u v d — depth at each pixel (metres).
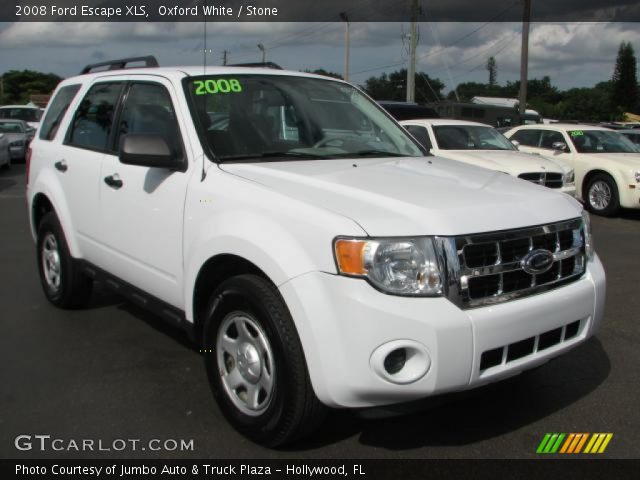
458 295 2.79
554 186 10.38
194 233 3.51
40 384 3.98
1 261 7.28
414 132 11.74
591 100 72.75
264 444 3.21
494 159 10.48
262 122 4.02
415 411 2.90
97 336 4.81
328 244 2.79
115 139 4.49
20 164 19.69
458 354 2.75
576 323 3.28
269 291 3.01
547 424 3.52
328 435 3.37
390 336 2.69
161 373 4.16
